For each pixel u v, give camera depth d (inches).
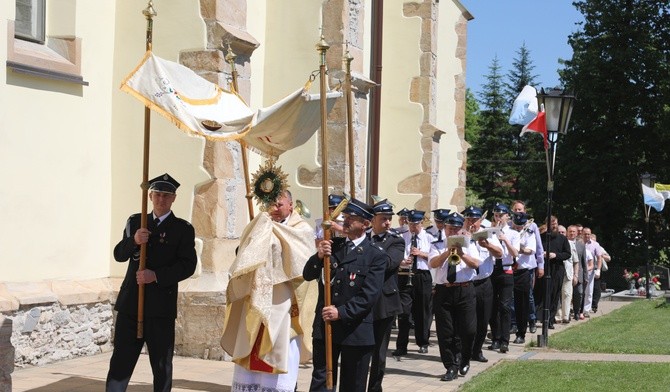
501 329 562.6
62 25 472.7
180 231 332.2
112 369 328.5
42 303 438.3
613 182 1533.0
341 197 436.1
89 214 482.3
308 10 577.3
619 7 1563.7
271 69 581.3
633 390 407.8
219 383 409.4
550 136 597.9
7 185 429.1
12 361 309.4
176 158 488.7
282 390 319.3
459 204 987.3
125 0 501.4
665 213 1558.8
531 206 1630.2
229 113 356.8
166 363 329.7
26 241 440.5
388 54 808.3
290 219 337.7
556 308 733.9
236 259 317.7
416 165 794.8
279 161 579.8
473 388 412.8
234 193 497.7
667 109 1456.7
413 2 803.4
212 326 473.4
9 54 427.2
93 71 486.0
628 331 690.2
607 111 1555.1
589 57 1544.0
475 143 2684.5
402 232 545.0
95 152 487.2
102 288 484.4
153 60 335.9
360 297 308.0
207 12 488.4
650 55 1528.1
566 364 494.9
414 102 799.1
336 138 578.6
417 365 503.5
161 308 327.3
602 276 1498.5
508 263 562.9
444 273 451.2
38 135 447.8
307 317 375.2
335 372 324.5
